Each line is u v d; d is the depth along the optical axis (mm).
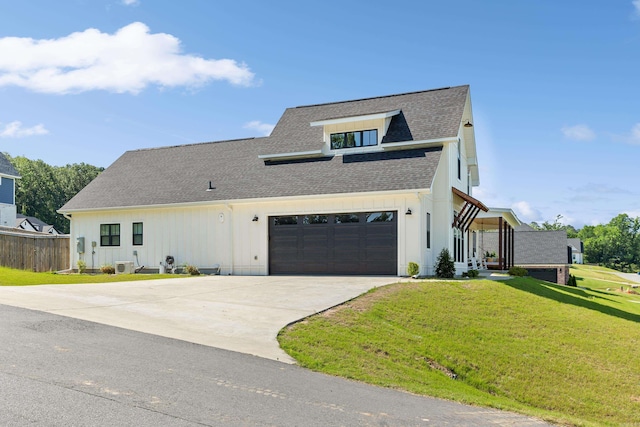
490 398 8336
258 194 20203
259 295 13266
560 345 11781
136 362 6660
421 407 6094
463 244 22812
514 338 11727
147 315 10227
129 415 4762
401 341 9922
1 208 39469
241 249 20641
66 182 78438
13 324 8422
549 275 32656
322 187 19281
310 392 6082
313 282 16297
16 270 19234
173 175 24516
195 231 21609
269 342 8391
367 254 18594
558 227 122562
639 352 11969
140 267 22609
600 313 15562
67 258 24344
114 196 23906
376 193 17984
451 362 9750
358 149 21375
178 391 5594
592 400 9406
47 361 6414
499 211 24609
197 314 10539
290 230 19906
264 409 5266
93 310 10430
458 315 12531
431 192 18688
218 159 24953
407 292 13836
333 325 9969
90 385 5582
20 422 4453
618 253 119250
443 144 20016
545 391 9523
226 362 7020
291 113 25172
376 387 6832
